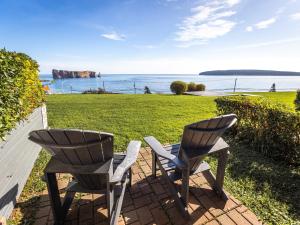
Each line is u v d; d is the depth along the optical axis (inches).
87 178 65.2
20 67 87.2
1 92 61.5
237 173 102.2
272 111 119.8
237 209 74.8
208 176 86.2
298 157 108.7
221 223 67.9
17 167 82.7
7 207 70.5
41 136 49.9
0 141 67.2
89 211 74.5
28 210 75.4
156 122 206.2
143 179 96.4
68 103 334.3
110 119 219.0
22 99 85.0
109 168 55.1
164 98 422.6
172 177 80.6
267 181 94.8
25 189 89.0
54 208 63.9
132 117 229.3
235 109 155.6
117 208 68.0
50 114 244.2
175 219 70.6
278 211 73.8
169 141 151.4
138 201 80.7
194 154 66.2
